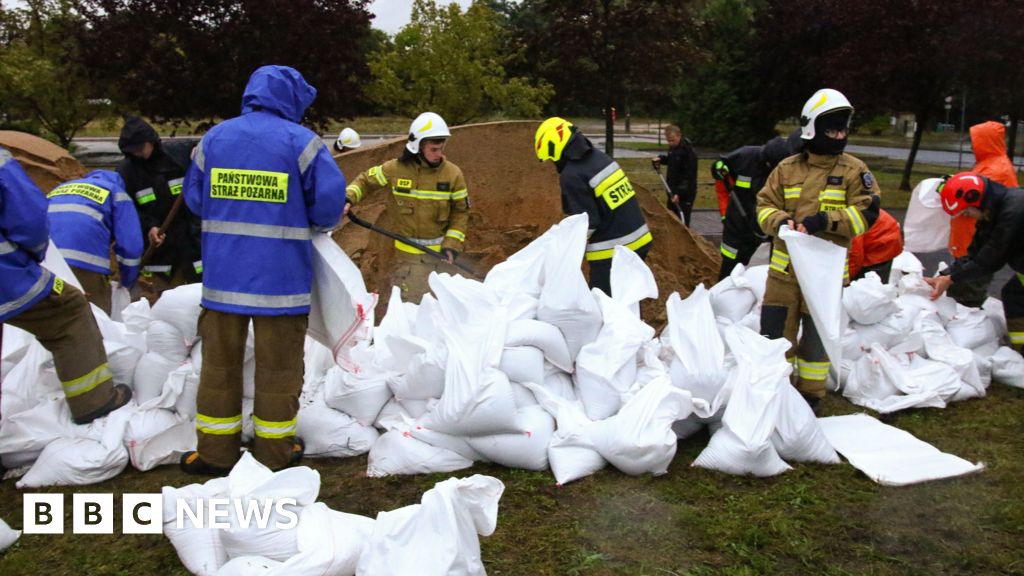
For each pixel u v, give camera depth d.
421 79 17.25
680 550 3.24
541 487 3.74
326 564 2.72
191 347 4.30
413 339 4.20
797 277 4.48
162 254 6.36
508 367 3.93
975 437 4.40
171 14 14.20
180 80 14.41
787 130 37.22
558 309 4.17
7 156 3.70
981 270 5.24
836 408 4.87
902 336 5.11
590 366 4.13
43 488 3.78
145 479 3.85
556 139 5.35
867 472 3.88
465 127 7.77
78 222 5.00
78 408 3.95
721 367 4.19
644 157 25.84
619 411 3.95
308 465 4.05
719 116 30.53
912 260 6.15
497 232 7.75
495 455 3.89
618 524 3.42
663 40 17.73
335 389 4.17
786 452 4.00
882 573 3.09
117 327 4.39
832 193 4.55
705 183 19.75
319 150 3.71
